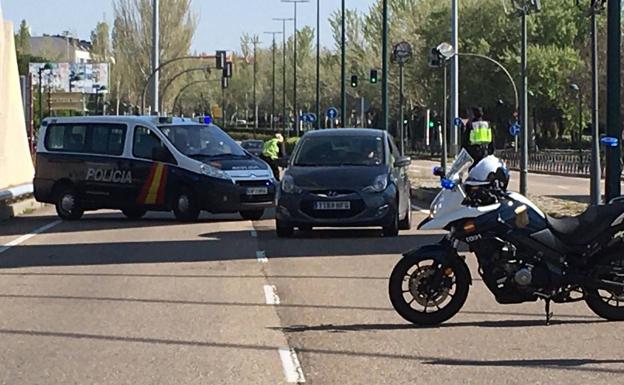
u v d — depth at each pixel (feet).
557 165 280.10
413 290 49.65
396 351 44.78
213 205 107.76
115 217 118.93
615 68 81.20
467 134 124.16
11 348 46.11
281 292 61.41
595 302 50.42
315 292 61.36
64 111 428.56
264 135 466.70
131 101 481.87
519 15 151.02
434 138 430.61
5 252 83.82
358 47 425.28
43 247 87.20
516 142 330.34
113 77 484.74
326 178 88.74
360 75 379.76
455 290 50.31
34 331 50.06
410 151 404.16
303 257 77.92
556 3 357.82
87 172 113.70
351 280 65.82
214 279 67.10
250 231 98.94
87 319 53.16
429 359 43.16
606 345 45.75
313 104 531.91
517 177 243.19
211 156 111.45
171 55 463.42
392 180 90.27
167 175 109.81
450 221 48.37
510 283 48.21
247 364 42.47
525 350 44.78
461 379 39.55
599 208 48.85
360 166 91.30
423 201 144.25
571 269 48.73
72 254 81.87
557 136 418.51
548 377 39.75
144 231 100.37
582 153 277.64
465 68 361.30
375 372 40.86
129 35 470.80
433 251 49.29
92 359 43.73
